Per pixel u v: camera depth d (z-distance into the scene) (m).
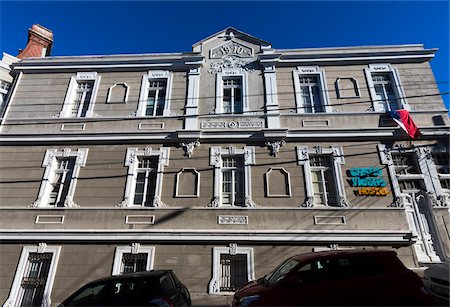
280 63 14.80
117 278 7.07
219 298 10.23
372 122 13.12
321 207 11.62
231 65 14.98
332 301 5.95
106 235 11.39
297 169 12.41
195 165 12.70
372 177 12.05
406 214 11.45
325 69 14.61
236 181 12.56
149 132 13.29
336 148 12.70
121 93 14.67
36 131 13.78
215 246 11.15
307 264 6.53
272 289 6.31
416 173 12.28
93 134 13.40
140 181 12.80
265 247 11.06
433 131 12.54
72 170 13.02
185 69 15.08
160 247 11.26
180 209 11.81
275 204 11.80
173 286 7.47
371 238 10.83
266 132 12.92
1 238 11.48
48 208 12.09
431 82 13.74
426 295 5.92
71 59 15.48
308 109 13.90
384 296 5.93
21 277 11.01
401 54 14.41
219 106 14.00
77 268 11.06
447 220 11.38
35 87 15.02
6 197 12.47
